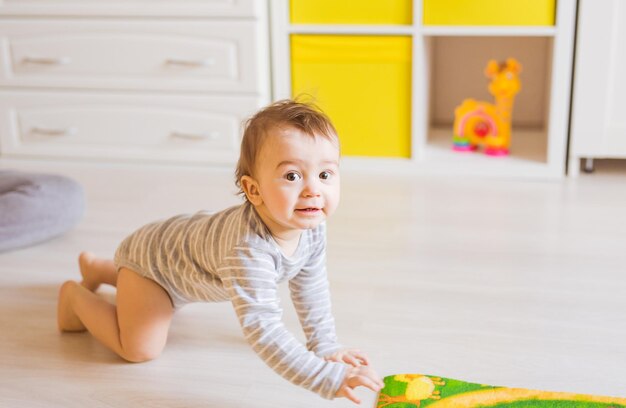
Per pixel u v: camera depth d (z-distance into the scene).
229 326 1.38
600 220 1.91
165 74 2.36
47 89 2.45
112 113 2.43
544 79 2.68
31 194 1.77
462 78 2.73
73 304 1.31
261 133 1.02
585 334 1.33
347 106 2.35
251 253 1.05
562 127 2.24
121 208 2.05
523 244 1.76
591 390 1.15
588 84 2.21
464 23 2.22
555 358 1.25
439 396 1.13
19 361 1.27
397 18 2.25
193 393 1.17
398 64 2.28
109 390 1.18
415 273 1.60
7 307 1.47
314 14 2.29
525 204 2.05
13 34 2.42
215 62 2.32
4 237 1.71
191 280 1.18
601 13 2.15
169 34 2.33
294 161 0.99
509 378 1.19
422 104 2.34
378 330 1.35
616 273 1.58
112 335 1.25
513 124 2.74
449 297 1.48
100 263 1.45
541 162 2.30
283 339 1.04
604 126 2.24
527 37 2.65
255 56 2.30
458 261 1.66
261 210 1.07
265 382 1.20
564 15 2.16
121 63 2.38
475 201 2.08
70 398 1.16
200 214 1.23
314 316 1.20
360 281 1.56
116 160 2.47
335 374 1.02
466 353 1.27
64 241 1.81
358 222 1.92
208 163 2.42
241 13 2.26
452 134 2.66
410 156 2.36
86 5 2.34
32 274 1.62
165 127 2.41
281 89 2.37
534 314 1.40
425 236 1.82
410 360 1.25
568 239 1.78
